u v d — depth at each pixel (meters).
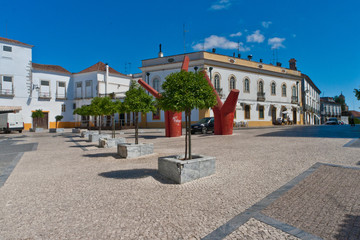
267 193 4.12
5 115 26.52
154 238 2.75
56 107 37.31
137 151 8.35
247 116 33.59
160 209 3.60
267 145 9.96
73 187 4.88
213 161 5.50
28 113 34.59
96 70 37.00
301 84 43.66
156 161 7.44
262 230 2.83
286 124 37.34
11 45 33.12
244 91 33.25
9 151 11.17
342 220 3.00
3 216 3.52
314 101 54.91
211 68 29.30
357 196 3.75
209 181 4.98
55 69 39.03
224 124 16.17
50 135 22.41
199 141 12.82
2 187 5.06
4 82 32.59
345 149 8.03
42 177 5.82
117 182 5.14
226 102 15.88
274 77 36.94
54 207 3.81
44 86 36.19
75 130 25.06
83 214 3.50
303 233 2.72
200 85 5.57
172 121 15.94
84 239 2.78
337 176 4.84
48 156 9.19
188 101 5.26
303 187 4.30
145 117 31.58
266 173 5.38
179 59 30.44
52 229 3.05
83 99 37.91
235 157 7.43
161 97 5.84
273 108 36.88
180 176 4.88
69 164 7.41
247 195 4.05
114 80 39.09
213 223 3.08
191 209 3.56
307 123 46.59
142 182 5.08
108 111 13.04
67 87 38.44
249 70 33.75
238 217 3.20
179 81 5.49
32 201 4.12
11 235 2.93
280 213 3.27
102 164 7.27
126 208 3.68
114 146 11.37
